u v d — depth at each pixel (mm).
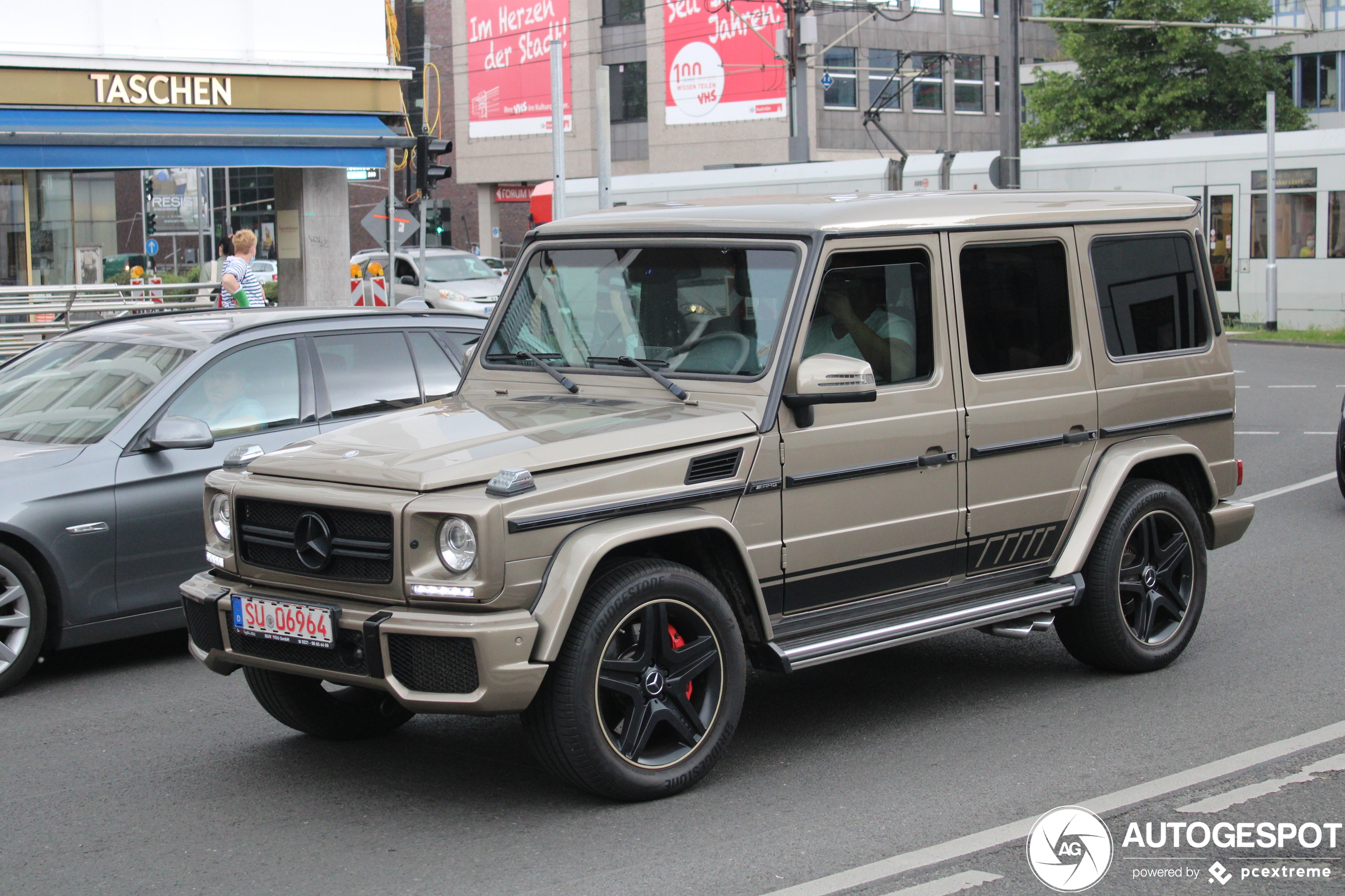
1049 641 7266
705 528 4859
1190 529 6562
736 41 49125
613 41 52562
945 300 5680
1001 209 5961
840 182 28391
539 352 5871
